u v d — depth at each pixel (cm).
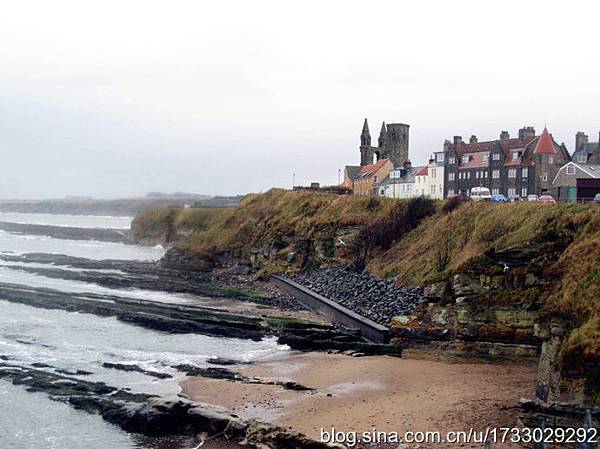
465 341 4328
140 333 5428
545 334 3062
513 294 4175
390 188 11456
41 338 5162
